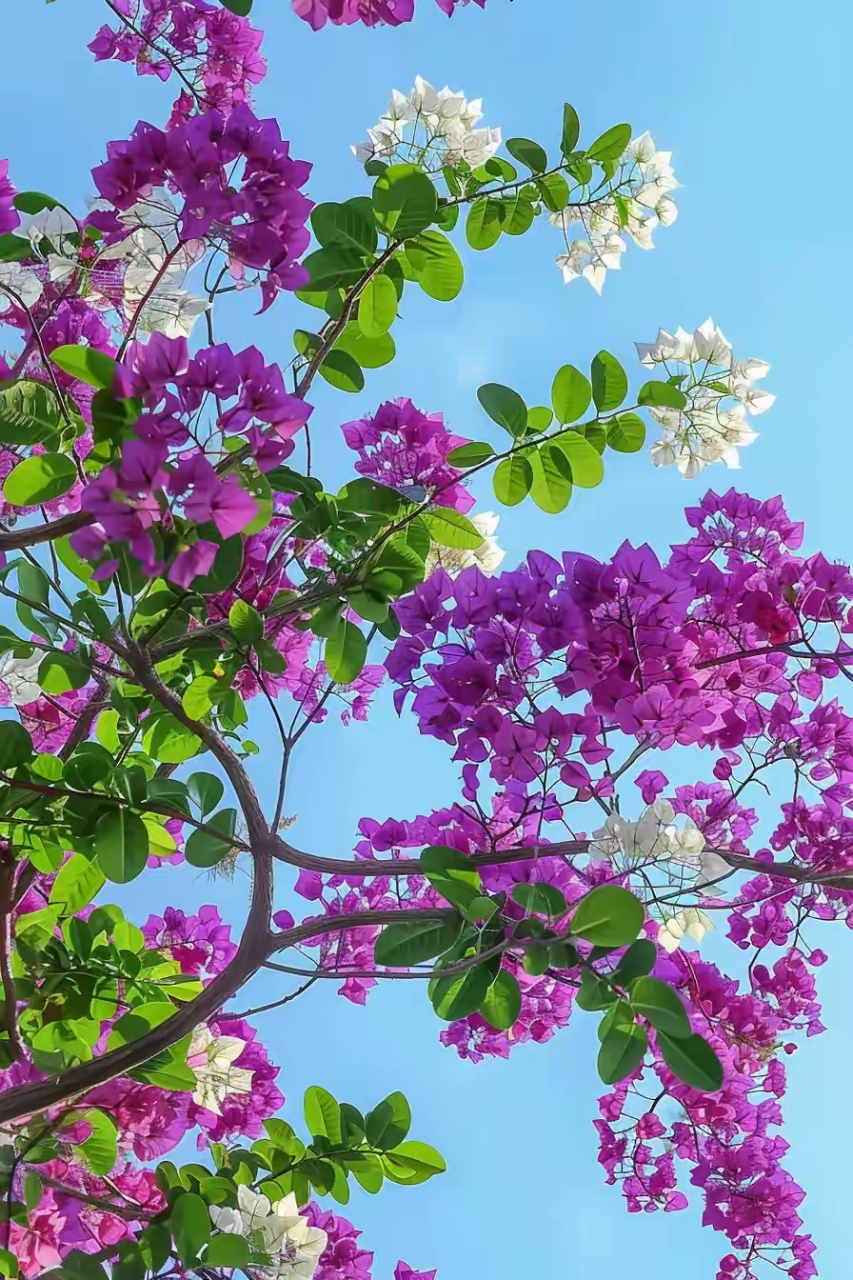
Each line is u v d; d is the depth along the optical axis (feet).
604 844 7.83
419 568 9.05
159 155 7.16
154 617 8.78
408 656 9.21
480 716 8.82
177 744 10.55
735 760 11.06
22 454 9.50
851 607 9.57
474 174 10.14
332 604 9.22
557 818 8.80
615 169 10.25
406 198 8.59
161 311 8.07
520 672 8.84
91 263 8.23
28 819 8.91
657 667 8.31
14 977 9.96
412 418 10.40
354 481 9.52
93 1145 9.85
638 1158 11.49
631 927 6.71
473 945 8.11
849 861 10.74
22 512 10.18
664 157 10.45
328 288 8.83
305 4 7.41
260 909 8.70
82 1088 8.04
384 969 11.73
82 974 10.12
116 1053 8.20
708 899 9.07
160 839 9.84
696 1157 11.27
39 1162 9.18
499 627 8.76
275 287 7.48
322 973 8.43
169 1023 8.36
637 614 8.30
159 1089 10.16
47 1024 10.16
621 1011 7.07
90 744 8.61
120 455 6.41
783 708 10.44
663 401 8.79
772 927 11.44
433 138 10.16
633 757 8.60
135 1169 11.18
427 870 7.98
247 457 6.82
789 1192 11.01
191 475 6.07
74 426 7.58
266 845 8.87
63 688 8.96
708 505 10.70
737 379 9.62
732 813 11.12
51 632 8.93
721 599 9.89
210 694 9.21
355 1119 10.14
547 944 7.32
